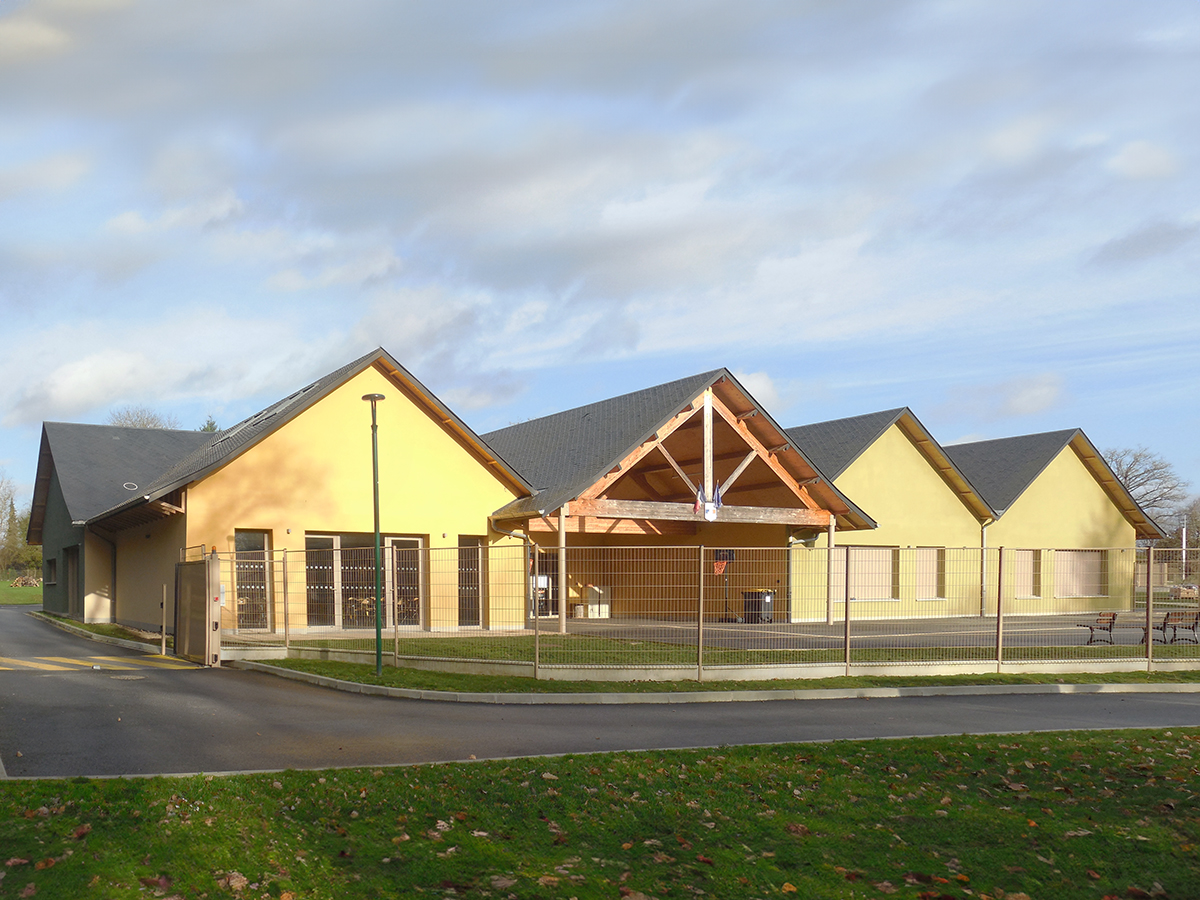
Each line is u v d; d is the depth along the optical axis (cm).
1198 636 2148
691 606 2102
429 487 2328
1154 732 1113
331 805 756
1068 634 2192
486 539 2431
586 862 691
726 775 879
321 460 2205
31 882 582
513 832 736
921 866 702
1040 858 716
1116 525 3788
